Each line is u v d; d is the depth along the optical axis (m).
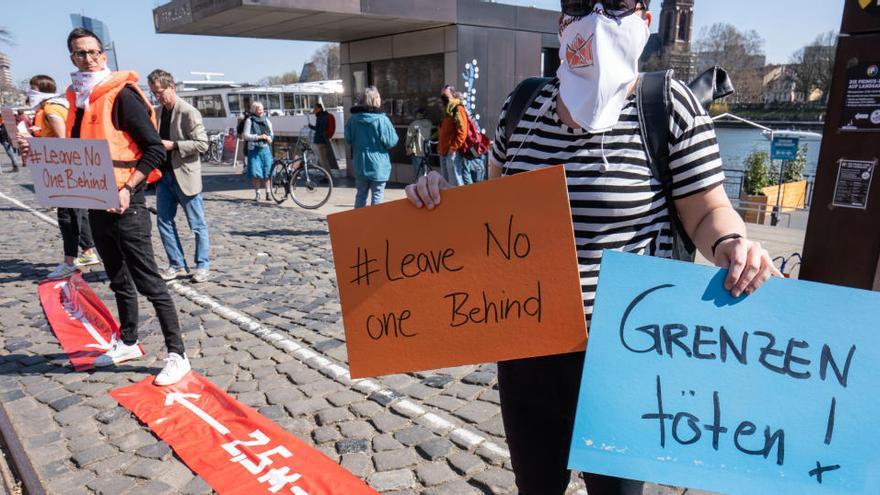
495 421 3.03
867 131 2.00
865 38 1.96
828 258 2.16
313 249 6.93
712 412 1.20
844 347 1.14
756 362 1.18
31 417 3.21
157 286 3.44
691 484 1.21
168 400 3.33
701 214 1.26
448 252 1.36
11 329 4.57
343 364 3.75
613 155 1.26
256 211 9.70
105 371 3.76
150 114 3.30
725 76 1.65
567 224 1.25
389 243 1.40
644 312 1.21
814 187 2.18
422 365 1.41
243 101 21.83
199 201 5.58
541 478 1.50
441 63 11.81
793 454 1.17
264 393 3.41
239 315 4.71
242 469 2.68
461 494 2.48
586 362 1.23
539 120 1.37
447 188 1.34
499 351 1.35
